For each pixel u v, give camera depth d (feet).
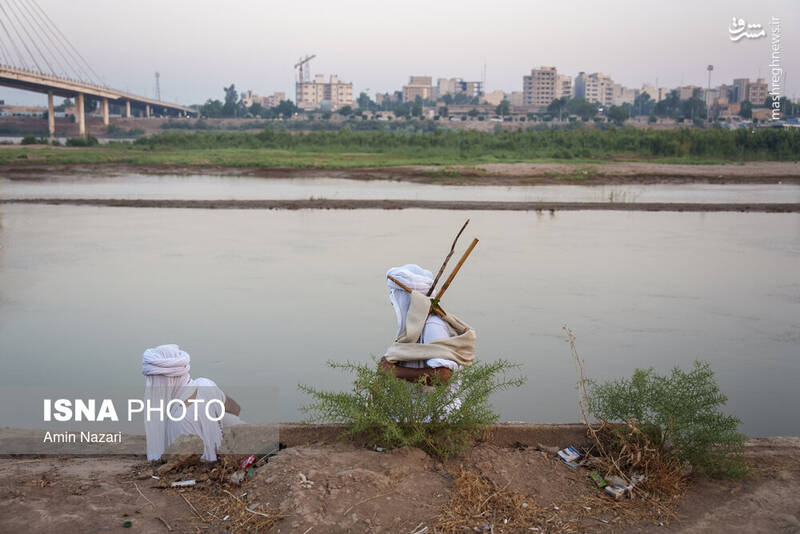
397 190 104.06
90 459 13.14
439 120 651.25
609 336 29.01
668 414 12.23
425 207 80.48
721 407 21.02
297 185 111.24
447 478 11.33
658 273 43.01
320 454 11.89
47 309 33.37
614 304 34.81
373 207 80.18
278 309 33.42
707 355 26.50
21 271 43.09
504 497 10.77
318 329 29.86
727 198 94.73
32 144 234.99
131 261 46.50
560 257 48.65
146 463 12.61
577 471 11.98
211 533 9.95
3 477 11.89
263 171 136.36
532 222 68.39
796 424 19.70
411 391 12.67
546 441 13.64
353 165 145.79
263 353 26.37
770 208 79.87
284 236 57.77
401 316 13.48
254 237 57.21
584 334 29.27
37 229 61.67
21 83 417.08
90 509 10.61
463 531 9.90
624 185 116.16
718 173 134.41
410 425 12.14
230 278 40.98
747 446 13.35
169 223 65.77
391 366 13.06
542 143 200.54
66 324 30.63
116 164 148.56
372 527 9.82
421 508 10.37
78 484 11.57
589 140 197.06
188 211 75.46
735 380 23.59
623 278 41.47
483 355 26.25
